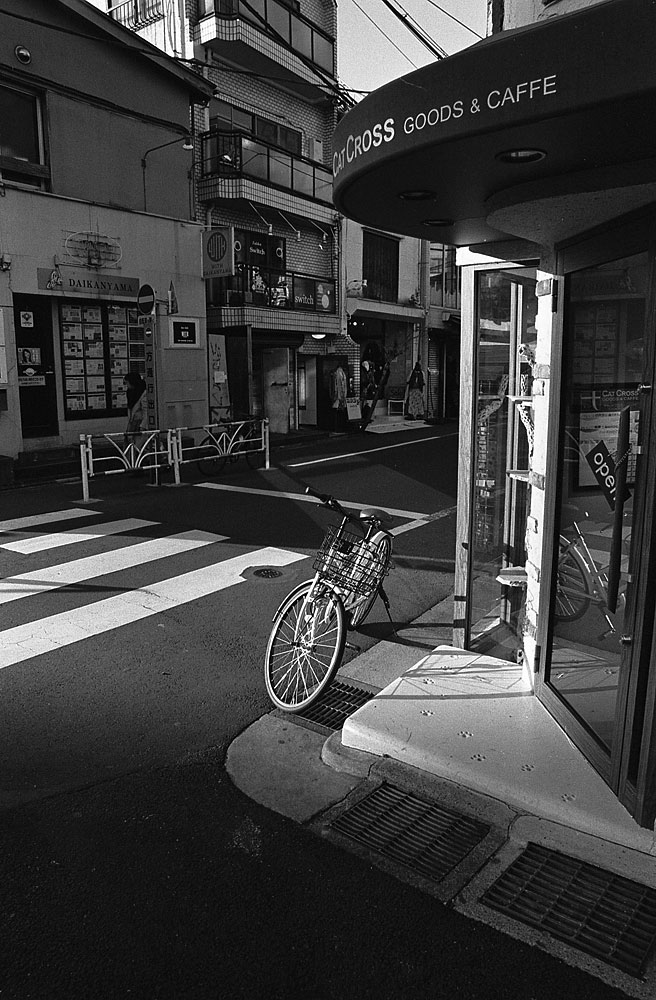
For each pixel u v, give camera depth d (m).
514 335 4.67
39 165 13.16
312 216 19.66
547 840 2.97
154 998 2.29
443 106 2.34
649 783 2.85
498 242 3.95
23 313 13.19
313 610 4.36
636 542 2.90
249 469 13.57
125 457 10.89
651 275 2.78
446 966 2.42
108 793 3.37
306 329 19.78
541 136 2.31
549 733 3.65
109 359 14.64
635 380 3.16
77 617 5.68
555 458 3.74
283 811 3.25
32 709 4.20
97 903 2.68
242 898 2.71
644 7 1.95
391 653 5.16
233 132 17.02
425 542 8.30
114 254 14.14
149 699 4.35
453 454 15.98
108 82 14.28
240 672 4.75
